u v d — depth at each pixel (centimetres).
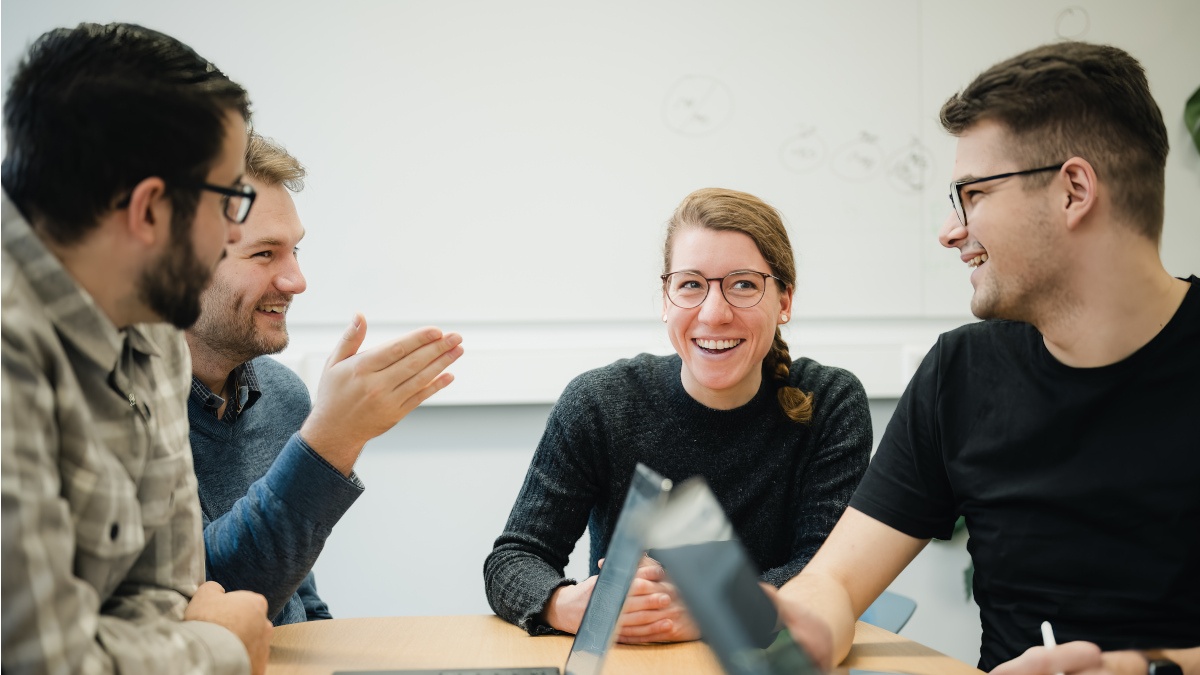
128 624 77
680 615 108
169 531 93
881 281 236
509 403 231
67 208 75
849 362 235
